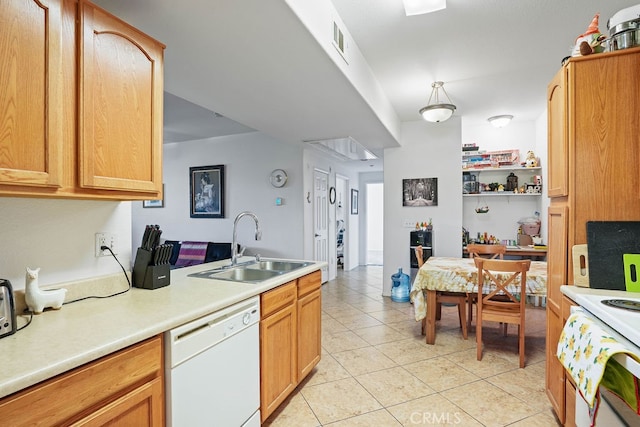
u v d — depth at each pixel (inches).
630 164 64.4
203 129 192.7
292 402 84.0
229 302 60.2
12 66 39.7
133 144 55.4
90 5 48.4
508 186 186.4
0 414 30.9
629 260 63.4
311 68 84.8
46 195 44.5
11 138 39.6
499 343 121.6
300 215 194.1
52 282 56.6
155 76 59.7
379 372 99.7
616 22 66.1
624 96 64.6
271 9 60.4
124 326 45.7
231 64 82.6
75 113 46.9
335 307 169.2
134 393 43.8
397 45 101.4
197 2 58.1
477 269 118.0
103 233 64.5
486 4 81.4
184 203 223.6
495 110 169.8
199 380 54.1
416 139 187.5
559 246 72.4
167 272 70.3
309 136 162.1
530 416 78.0
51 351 37.6
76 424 37.1
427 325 121.3
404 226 189.5
